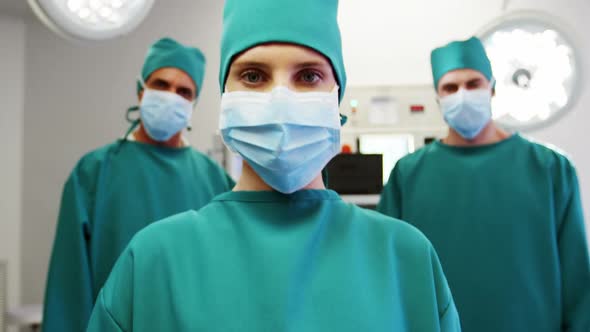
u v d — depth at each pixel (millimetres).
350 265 698
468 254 1426
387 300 676
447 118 1505
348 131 2363
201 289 662
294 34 701
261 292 658
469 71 1475
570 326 1361
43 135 2723
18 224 2678
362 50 2811
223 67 771
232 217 742
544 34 1170
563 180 1426
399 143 2361
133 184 1568
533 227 1404
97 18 1088
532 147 1486
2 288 2229
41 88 2740
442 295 715
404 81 2797
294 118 706
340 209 778
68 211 1490
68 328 1396
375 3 2830
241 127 727
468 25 2797
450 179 1512
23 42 2754
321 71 736
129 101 2764
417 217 1539
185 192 1652
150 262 679
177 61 1588
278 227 724
